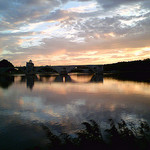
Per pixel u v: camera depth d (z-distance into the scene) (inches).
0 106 1163.3
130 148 440.1
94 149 439.8
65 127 729.0
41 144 579.2
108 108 1055.6
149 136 525.7
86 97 1470.2
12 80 3681.1
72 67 6402.6
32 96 1576.0
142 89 1899.6
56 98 1451.8
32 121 823.1
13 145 578.9
